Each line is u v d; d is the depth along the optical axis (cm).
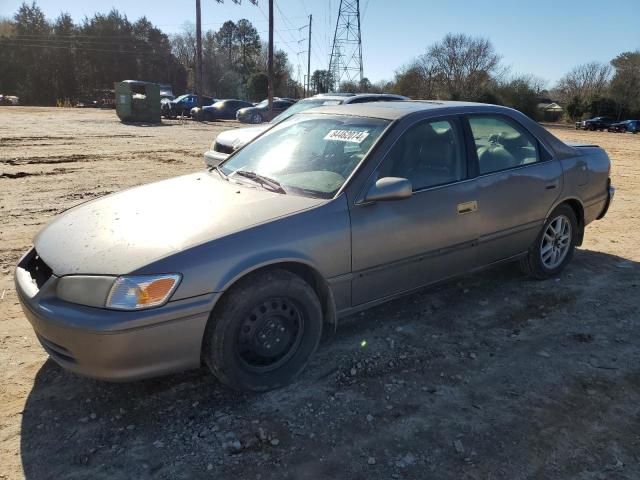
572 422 282
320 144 379
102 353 255
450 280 402
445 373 327
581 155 485
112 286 257
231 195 336
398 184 323
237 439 265
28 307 277
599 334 381
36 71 6356
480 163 402
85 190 856
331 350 352
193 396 300
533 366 337
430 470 247
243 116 2886
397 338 370
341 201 322
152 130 2202
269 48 2803
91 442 262
